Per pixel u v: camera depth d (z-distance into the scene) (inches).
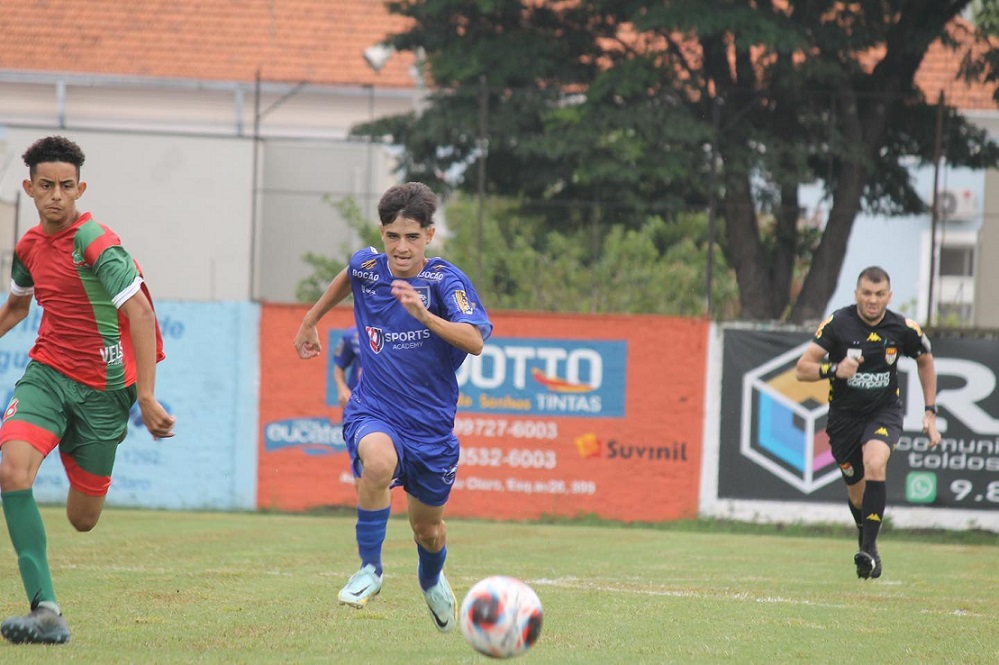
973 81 2583.7
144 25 4269.2
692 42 2524.6
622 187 2450.8
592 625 941.2
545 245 2443.4
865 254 2472.9
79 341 810.2
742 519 2170.3
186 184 2972.4
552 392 2208.4
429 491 801.6
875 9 2471.7
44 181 786.8
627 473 2198.6
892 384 1328.7
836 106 2436.0
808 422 2158.0
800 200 2472.9
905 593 1232.2
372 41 4323.3
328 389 2255.2
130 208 2972.4
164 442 2261.3
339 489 2247.8
